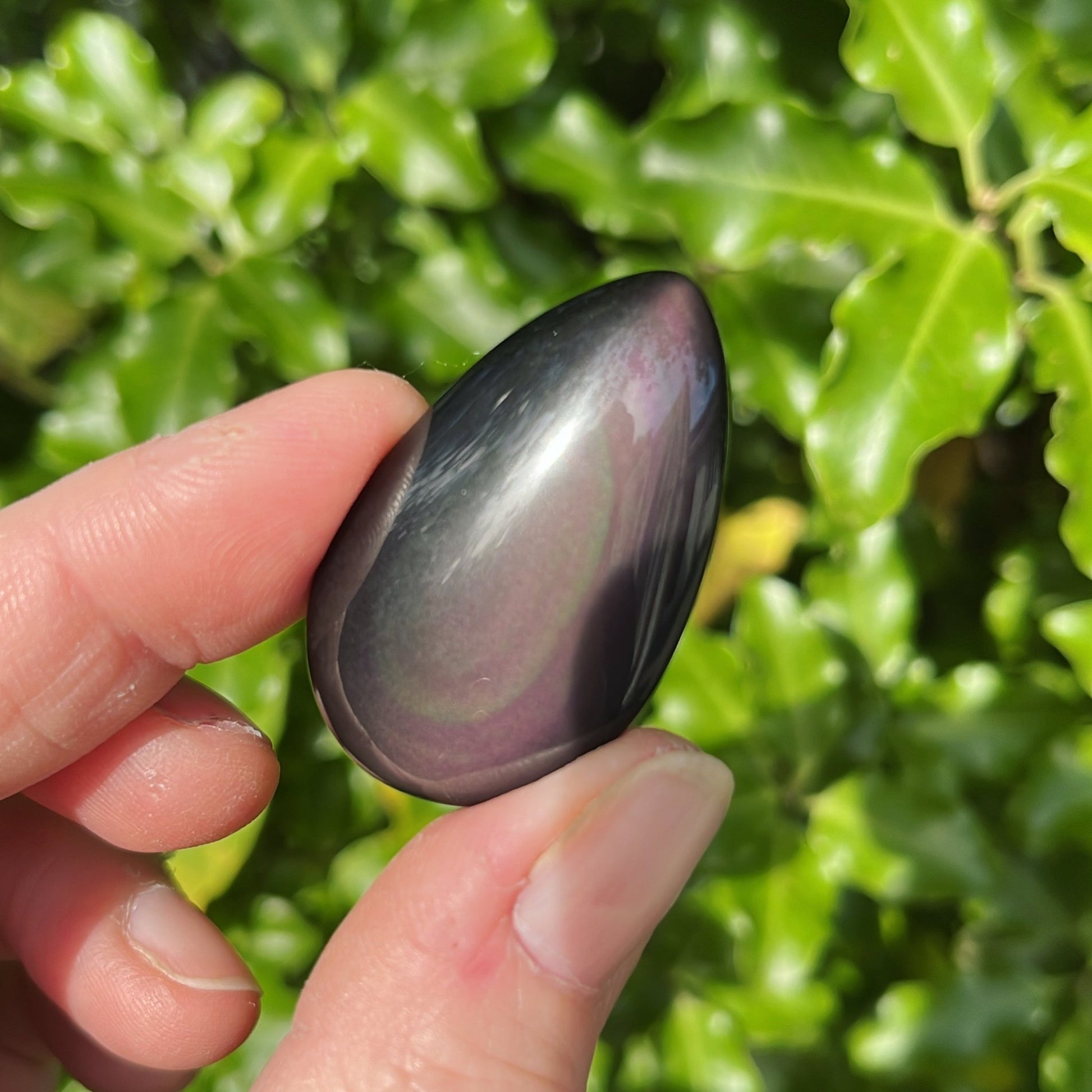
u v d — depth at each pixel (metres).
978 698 0.13
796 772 0.13
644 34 0.13
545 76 0.13
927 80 0.11
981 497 0.14
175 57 0.15
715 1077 0.13
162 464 0.10
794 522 0.14
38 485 0.14
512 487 0.08
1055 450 0.11
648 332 0.08
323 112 0.13
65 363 0.14
